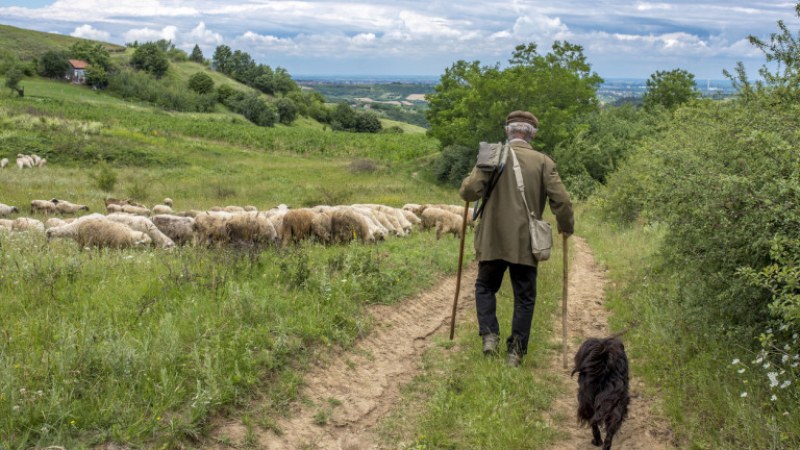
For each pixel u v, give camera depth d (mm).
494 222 5301
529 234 5234
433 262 9227
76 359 3980
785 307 3943
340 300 6168
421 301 7277
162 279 6176
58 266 6484
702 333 5438
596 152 29016
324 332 5457
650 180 6570
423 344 5988
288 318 5391
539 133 30344
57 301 5453
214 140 57125
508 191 5250
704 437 4039
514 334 5379
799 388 4062
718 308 5238
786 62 5918
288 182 33594
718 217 5055
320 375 4844
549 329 6457
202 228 10633
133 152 39156
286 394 4414
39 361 3971
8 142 36469
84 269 6672
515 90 31891
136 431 3480
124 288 5883
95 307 5281
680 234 5758
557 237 13586
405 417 4469
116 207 16375
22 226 11492
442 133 38000
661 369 5184
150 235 10266
